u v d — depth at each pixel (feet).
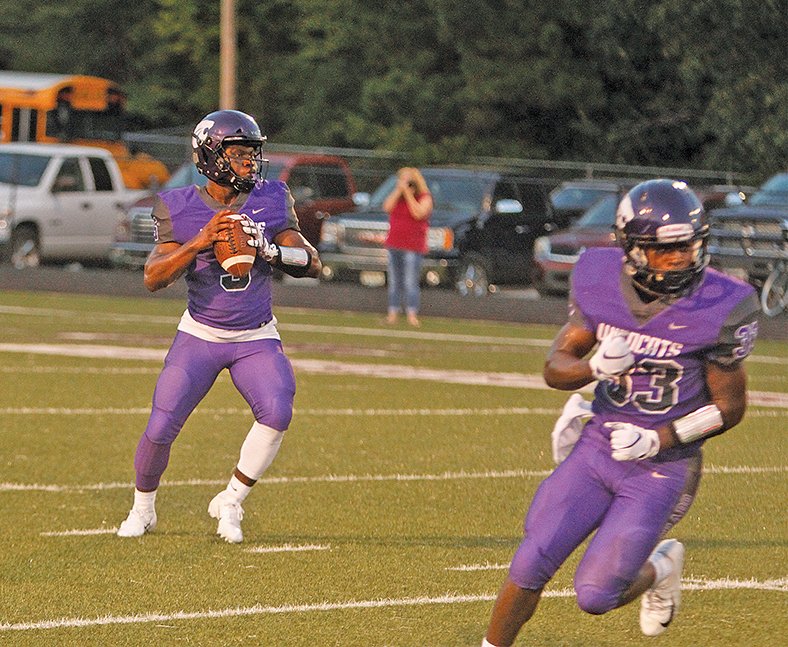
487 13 327.67
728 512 80.02
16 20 435.53
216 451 96.48
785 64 279.08
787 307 192.65
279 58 404.98
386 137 339.57
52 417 108.88
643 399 48.83
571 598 61.87
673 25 286.46
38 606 58.90
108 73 438.81
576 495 48.75
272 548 69.67
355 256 227.20
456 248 220.23
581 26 317.63
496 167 264.93
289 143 385.91
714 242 195.31
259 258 67.67
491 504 80.74
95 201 259.80
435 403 120.98
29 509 77.66
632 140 315.99
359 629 56.24
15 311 202.18
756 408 122.42
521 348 168.55
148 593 61.11
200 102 411.34
